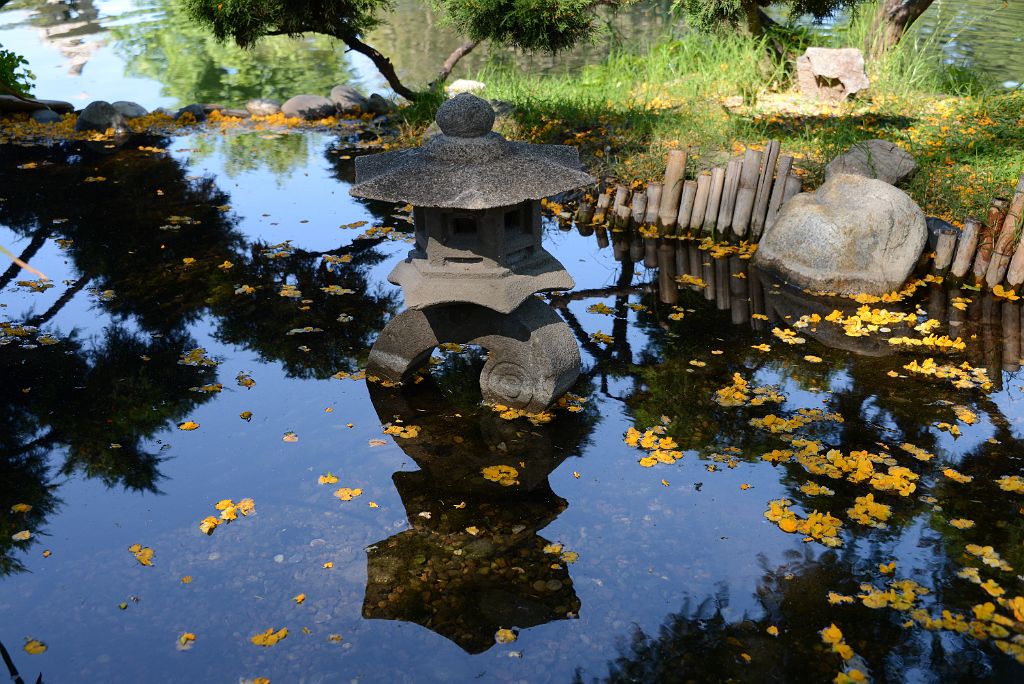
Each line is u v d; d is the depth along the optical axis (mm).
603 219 8516
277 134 11766
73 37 18172
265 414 5164
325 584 3795
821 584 3752
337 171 10141
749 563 3889
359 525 4188
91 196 9211
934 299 6672
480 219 4715
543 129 10477
